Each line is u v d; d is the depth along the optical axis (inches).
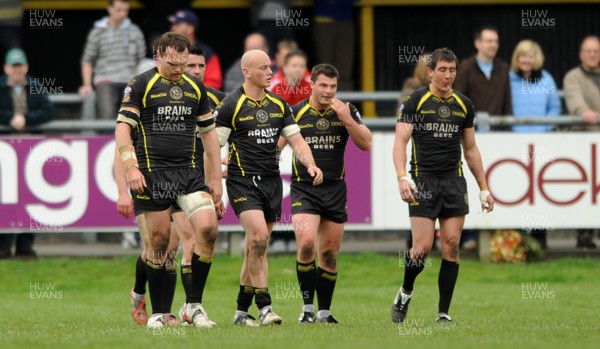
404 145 1437.0
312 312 1465.3
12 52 2070.6
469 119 1455.5
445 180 1443.2
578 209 2091.5
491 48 2111.2
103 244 2322.8
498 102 2121.1
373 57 2559.1
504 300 1760.6
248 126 1400.1
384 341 1169.4
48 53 2532.0
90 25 2539.4
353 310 1670.8
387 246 2293.3
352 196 2076.8
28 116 2080.5
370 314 1614.2
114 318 1582.2
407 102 1441.9
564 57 2608.3
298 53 1962.4
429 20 2583.7
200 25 2556.6
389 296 1838.1
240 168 1405.0
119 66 2140.7
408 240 2101.4
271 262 2060.8
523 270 2052.2
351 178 2078.0
